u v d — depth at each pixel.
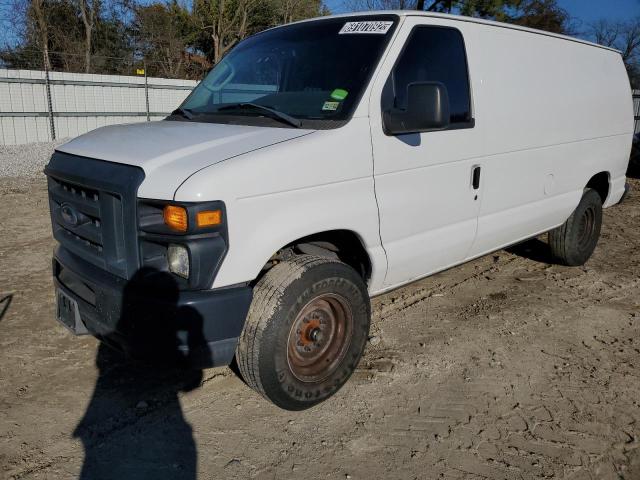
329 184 3.18
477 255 4.51
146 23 31.20
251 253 2.89
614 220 8.64
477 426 3.30
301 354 3.29
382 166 3.44
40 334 4.23
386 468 2.94
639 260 6.54
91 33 29.77
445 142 3.83
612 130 5.82
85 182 3.04
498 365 4.00
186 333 2.79
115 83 19.66
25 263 5.78
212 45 34.25
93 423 3.23
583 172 5.44
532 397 3.61
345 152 3.23
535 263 6.27
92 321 3.10
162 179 2.76
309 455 3.02
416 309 4.95
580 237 5.89
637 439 3.22
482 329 4.57
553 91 4.88
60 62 27.94
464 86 4.00
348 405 3.48
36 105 17.94
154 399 3.48
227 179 2.76
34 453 2.96
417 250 3.80
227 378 3.75
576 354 4.19
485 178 4.22
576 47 5.30
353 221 3.34
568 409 3.49
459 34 4.02
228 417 3.33
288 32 4.19
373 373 3.85
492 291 5.42
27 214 7.88
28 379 3.64
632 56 30.50
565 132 5.04
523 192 4.68
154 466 2.91
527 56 4.63
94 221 3.16
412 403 3.52
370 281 3.62
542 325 4.67
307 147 3.08
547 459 3.04
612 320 4.81
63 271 3.42
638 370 3.97
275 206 2.95
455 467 2.96
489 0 24.53
